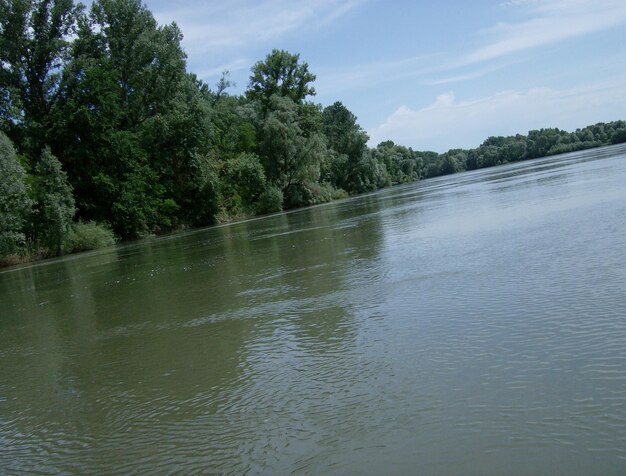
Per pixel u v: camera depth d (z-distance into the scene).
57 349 10.59
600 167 42.31
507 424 4.80
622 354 5.85
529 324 7.35
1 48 52.19
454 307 8.86
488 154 179.38
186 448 5.38
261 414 5.89
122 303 14.74
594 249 11.44
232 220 66.88
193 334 9.91
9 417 7.16
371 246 18.47
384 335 7.98
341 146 109.94
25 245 40.53
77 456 5.64
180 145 61.12
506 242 14.48
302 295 11.87
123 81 61.84
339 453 4.76
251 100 87.19
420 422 5.09
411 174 170.88
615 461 4.04
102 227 48.47
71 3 55.25
